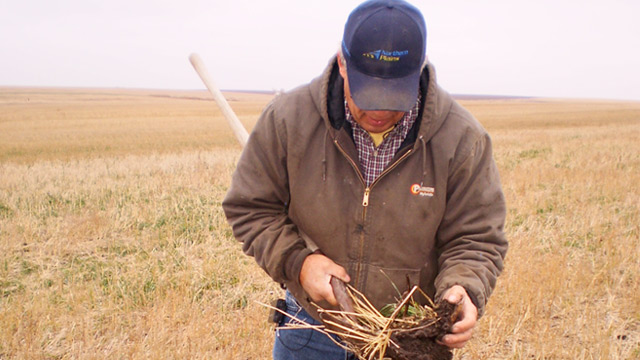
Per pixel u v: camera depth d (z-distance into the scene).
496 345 4.18
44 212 8.52
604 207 8.70
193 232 7.28
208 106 68.75
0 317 4.55
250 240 1.88
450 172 1.72
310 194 1.80
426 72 1.67
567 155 16.67
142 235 7.22
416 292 1.88
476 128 1.74
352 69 1.54
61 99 86.81
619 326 4.48
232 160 15.73
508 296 4.76
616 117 48.56
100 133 29.78
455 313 1.61
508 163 14.86
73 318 4.70
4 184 11.38
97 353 4.05
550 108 73.56
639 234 6.99
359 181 1.76
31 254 6.56
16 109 56.88
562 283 5.13
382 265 1.83
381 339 1.65
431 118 1.65
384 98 1.49
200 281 5.52
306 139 1.76
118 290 5.25
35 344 4.16
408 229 1.77
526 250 6.11
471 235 1.79
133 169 13.75
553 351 3.99
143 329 4.40
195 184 11.12
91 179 11.94
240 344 4.20
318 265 1.75
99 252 6.61
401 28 1.49
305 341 2.07
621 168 13.38
